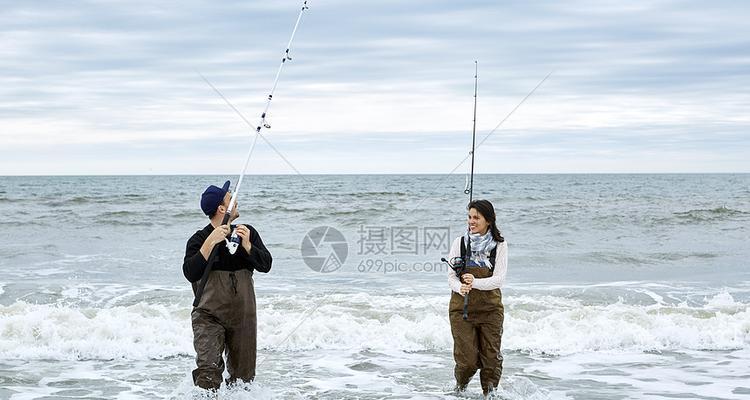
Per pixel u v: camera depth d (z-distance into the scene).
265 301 9.30
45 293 9.98
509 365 6.77
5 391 5.74
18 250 14.91
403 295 9.97
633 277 12.07
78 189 48.66
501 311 5.34
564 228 20.16
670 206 28.64
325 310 8.81
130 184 63.22
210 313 4.64
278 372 6.45
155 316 8.41
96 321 7.85
